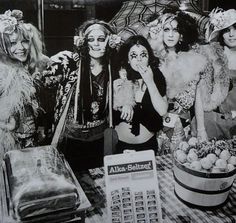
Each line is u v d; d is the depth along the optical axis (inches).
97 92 45.4
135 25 44.4
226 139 53.0
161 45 46.3
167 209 39.7
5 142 42.9
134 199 37.0
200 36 47.6
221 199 39.9
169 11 45.3
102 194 42.0
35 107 43.2
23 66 41.3
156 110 48.6
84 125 46.0
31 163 37.3
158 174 47.0
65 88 43.9
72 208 33.4
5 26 39.0
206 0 46.4
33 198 32.0
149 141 49.4
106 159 37.6
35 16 40.1
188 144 41.4
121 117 47.4
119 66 45.4
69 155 46.3
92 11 42.1
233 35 48.8
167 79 48.0
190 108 50.2
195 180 38.4
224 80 50.7
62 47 42.3
